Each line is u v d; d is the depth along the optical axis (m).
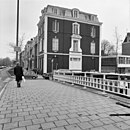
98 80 8.67
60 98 6.78
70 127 3.64
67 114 4.57
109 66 42.66
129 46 50.03
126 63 40.19
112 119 4.24
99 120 4.14
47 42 28.22
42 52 30.27
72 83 11.98
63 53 29.58
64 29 29.78
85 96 7.28
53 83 13.11
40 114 4.53
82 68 31.67
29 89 9.29
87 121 4.05
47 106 5.42
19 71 10.02
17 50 11.25
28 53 60.75
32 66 48.09
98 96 7.28
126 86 6.52
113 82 7.34
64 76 13.91
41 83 13.04
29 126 3.65
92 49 32.97
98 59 33.75
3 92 8.08
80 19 31.20
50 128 3.56
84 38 32.03
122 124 3.90
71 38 30.38
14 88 9.61
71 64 30.31
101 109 5.15
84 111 4.90
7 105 5.48
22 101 6.11
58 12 29.52
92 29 32.94
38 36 36.84
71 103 5.90
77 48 31.30
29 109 5.02
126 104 5.63
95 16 33.81
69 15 30.42
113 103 5.97
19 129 3.48
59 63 29.20
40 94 7.67
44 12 30.80
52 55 28.58
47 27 28.14
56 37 29.05
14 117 4.24
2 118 4.15
